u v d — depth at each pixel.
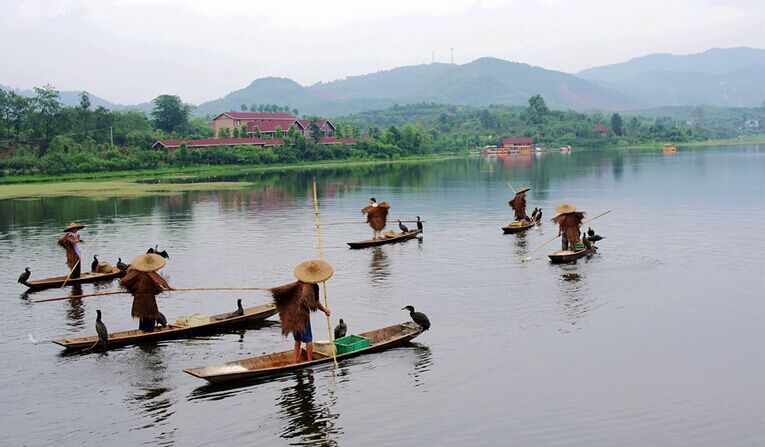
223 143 144.88
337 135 178.12
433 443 17.19
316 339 24.61
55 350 24.11
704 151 179.50
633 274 32.97
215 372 20.38
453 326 25.66
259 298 30.70
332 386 20.47
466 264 36.34
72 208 66.31
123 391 20.52
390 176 107.56
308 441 17.39
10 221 57.72
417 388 20.23
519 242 42.53
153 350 23.80
